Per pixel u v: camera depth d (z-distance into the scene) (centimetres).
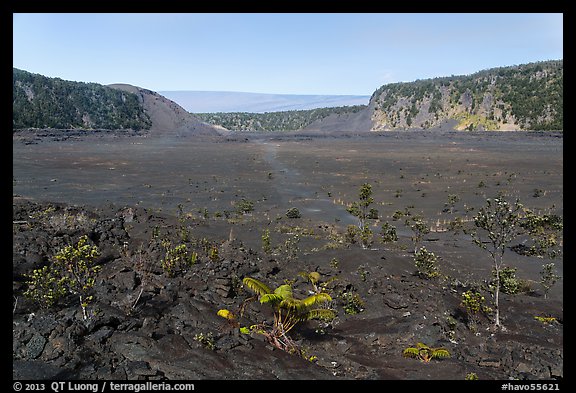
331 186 7731
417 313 2070
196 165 10600
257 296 2073
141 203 5884
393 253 3516
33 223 2684
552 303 2528
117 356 1268
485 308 2188
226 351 1400
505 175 8588
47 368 1141
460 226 4712
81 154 12162
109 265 2102
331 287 2438
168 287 1914
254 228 4412
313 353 1638
